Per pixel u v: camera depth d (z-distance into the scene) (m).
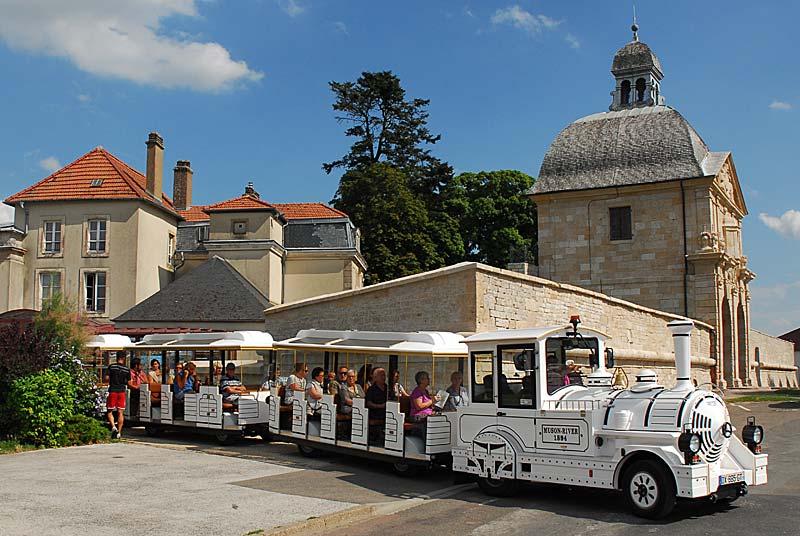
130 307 38.66
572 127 45.22
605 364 12.73
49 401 16.36
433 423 12.84
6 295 38.41
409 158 65.44
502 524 9.62
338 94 66.44
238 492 11.32
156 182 42.88
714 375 38.22
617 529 9.24
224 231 41.81
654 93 46.31
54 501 10.40
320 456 15.68
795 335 79.00
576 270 42.41
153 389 19.25
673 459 9.62
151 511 9.86
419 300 20.98
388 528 9.44
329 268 44.38
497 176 62.28
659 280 40.28
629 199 41.50
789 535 8.80
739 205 46.56
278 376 18.64
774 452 15.87
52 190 39.94
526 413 11.29
